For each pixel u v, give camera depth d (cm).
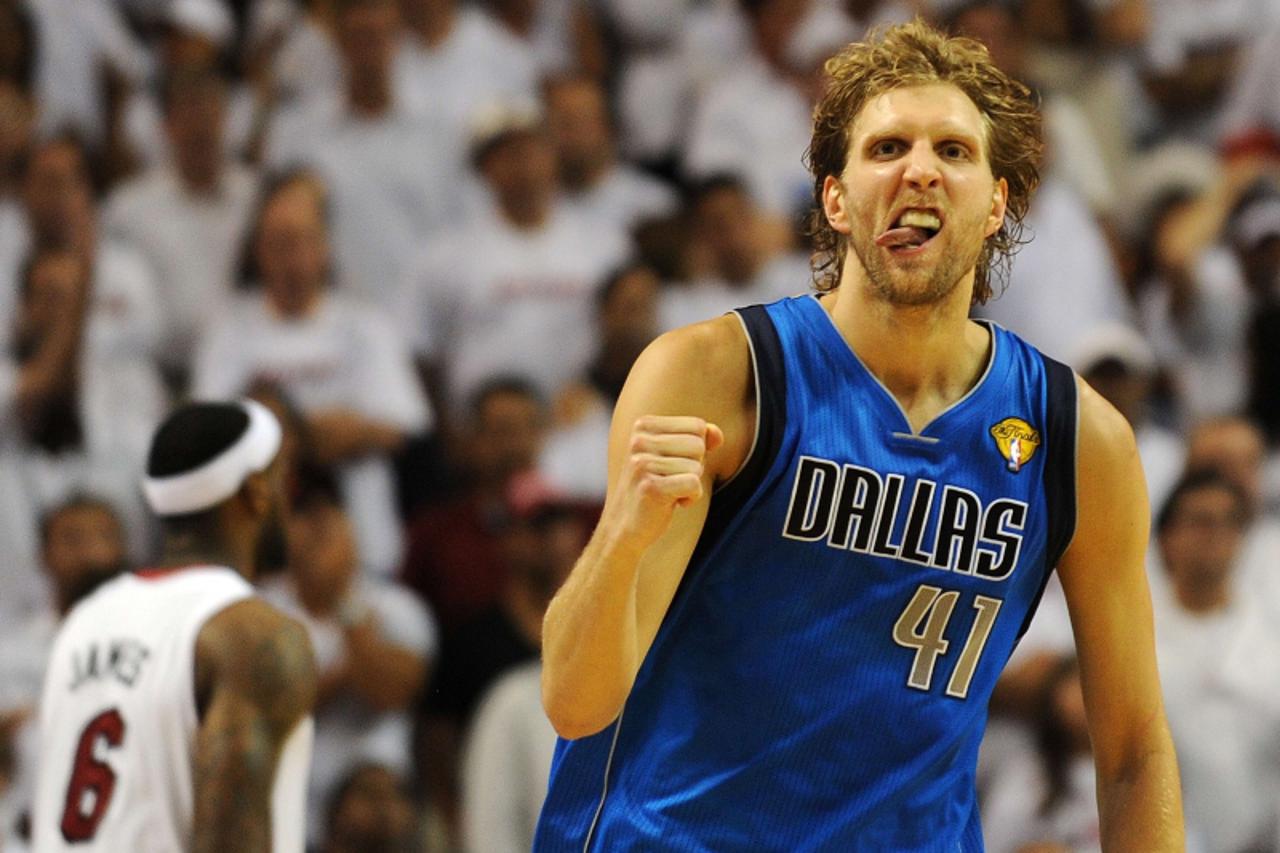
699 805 1082
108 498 2592
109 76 3622
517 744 2373
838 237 1161
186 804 1438
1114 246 3522
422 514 2767
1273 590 2575
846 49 1132
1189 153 3753
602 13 3925
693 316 3081
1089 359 2856
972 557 1085
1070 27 3834
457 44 3462
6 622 2664
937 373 1099
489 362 3036
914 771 1089
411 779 2508
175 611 1473
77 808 1462
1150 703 1156
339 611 2498
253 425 1580
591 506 2620
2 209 3120
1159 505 2830
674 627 1095
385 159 3225
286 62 3494
